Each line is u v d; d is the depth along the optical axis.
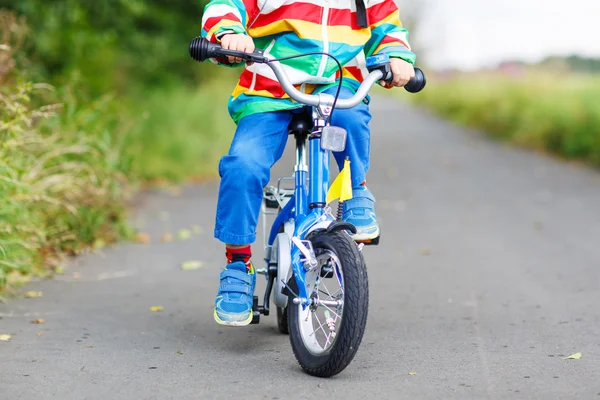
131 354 4.70
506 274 7.12
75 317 5.62
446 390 4.01
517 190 12.77
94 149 8.46
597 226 9.55
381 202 11.73
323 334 4.44
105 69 15.56
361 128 4.35
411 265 7.56
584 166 15.92
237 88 4.50
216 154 17.06
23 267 6.68
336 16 4.42
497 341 4.99
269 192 5.05
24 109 6.74
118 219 8.96
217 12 4.25
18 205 6.57
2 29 9.40
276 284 4.71
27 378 4.20
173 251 8.33
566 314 5.68
